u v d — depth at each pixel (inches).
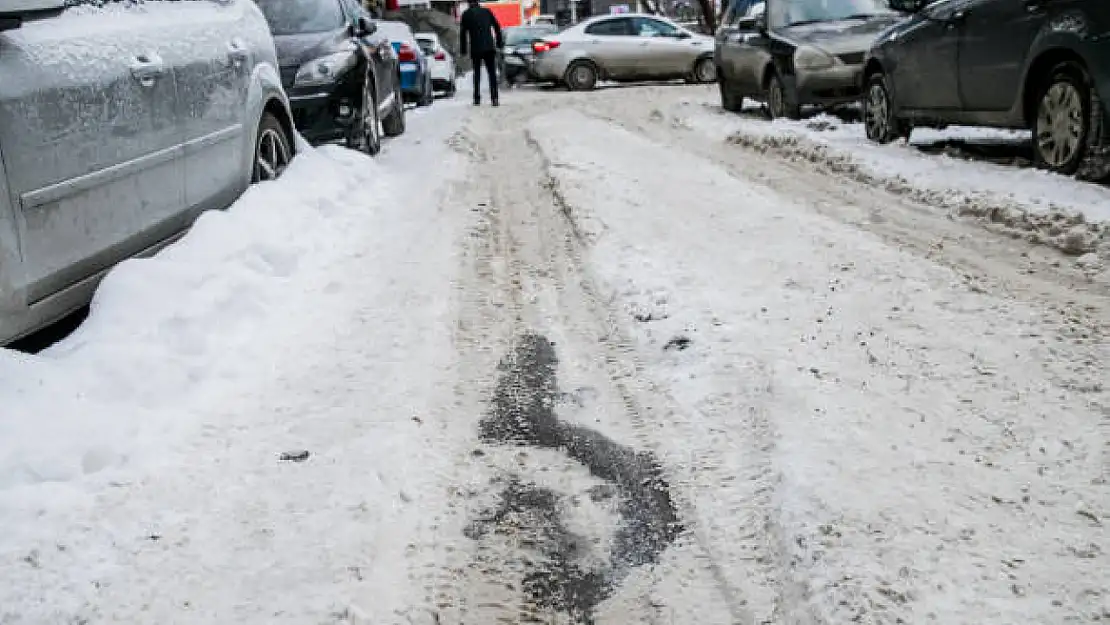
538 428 152.0
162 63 212.4
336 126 409.7
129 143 196.9
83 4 193.6
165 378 165.8
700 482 131.2
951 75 349.7
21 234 163.6
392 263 245.6
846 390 152.0
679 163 380.5
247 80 268.5
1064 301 193.8
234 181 258.5
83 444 142.8
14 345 191.2
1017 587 101.7
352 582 111.1
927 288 203.3
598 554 118.5
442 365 177.6
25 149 164.2
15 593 110.0
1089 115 286.5
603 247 249.3
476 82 766.5
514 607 108.7
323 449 144.3
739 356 169.2
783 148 415.2
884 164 349.4
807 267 221.3
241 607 107.0
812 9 548.4
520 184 354.9
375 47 492.7
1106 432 135.4
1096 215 246.1
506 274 234.8
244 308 200.4
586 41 958.4
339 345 188.5
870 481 123.6
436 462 140.9
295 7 430.0
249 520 124.9
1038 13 301.3
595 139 463.2
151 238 209.9
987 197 280.1
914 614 98.2
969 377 156.3
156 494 132.2
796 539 112.2
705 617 104.7
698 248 242.4
